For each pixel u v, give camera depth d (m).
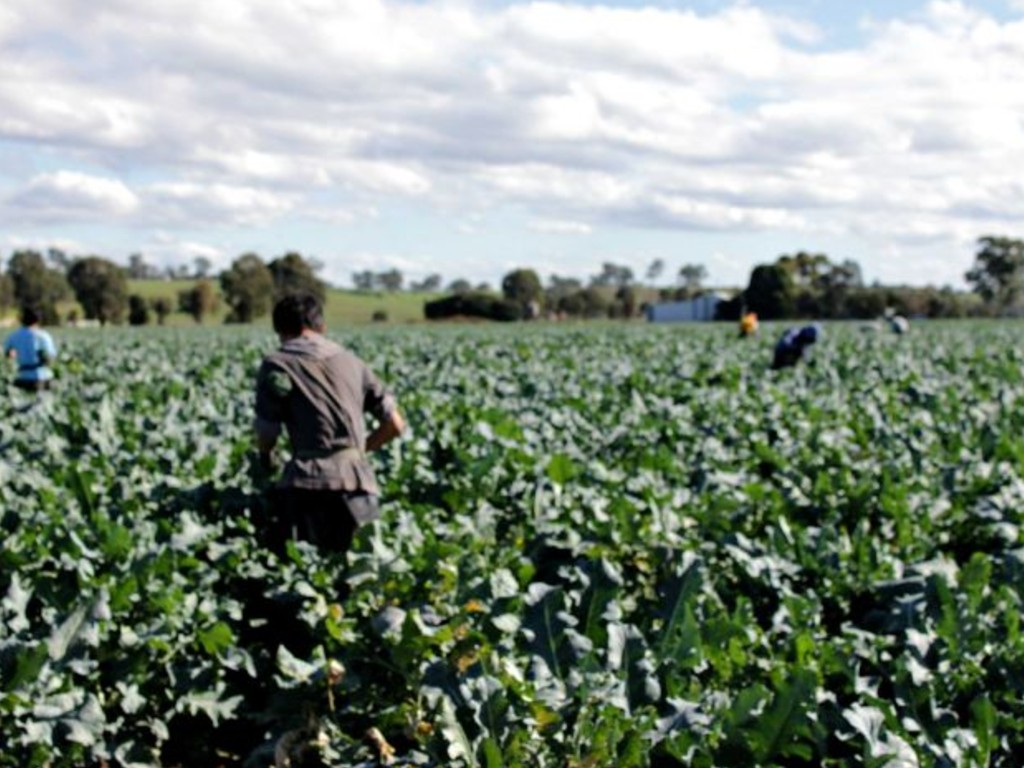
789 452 10.53
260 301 92.25
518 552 6.87
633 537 6.89
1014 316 111.19
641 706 4.42
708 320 87.19
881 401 15.80
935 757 4.12
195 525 6.93
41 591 5.88
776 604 6.23
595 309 111.94
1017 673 4.98
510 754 4.06
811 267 102.75
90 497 7.72
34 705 4.84
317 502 7.06
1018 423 13.43
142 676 5.52
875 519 8.30
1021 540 7.69
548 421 12.34
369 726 5.30
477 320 90.56
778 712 4.11
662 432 11.61
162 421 11.30
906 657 4.99
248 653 5.99
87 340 37.47
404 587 5.90
